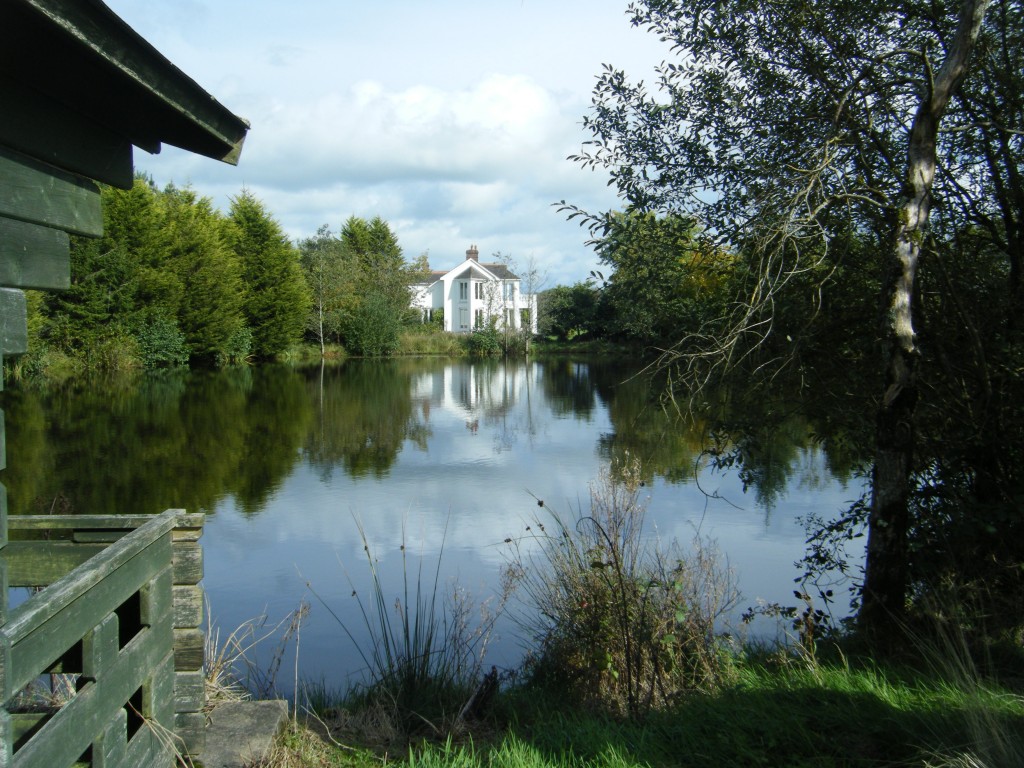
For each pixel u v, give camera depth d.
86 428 16.59
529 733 3.92
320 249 51.62
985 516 4.54
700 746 3.37
